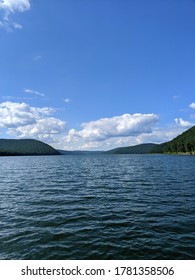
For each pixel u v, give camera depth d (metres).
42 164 95.19
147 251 10.93
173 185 30.92
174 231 13.41
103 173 49.94
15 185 31.91
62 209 18.55
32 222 15.20
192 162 85.56
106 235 12.86
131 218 16.03
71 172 53.56
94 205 19.92
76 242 11.95
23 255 10.65
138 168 62.78
